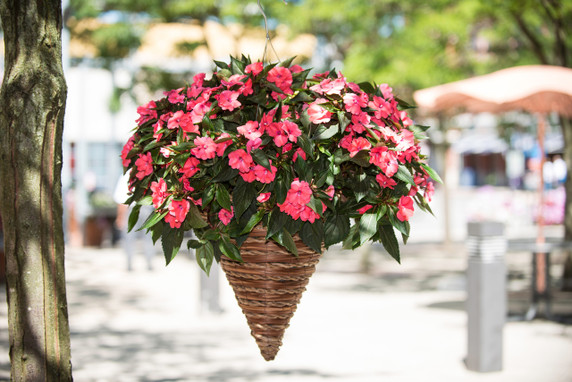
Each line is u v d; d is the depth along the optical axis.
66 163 22.17
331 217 2.44
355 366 6.97
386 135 2.43
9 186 2.42
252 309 2.49
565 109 9.30
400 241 21.84
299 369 6.89
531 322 9.36
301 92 2.46
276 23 16.34
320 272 14.82
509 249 8.92
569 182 11.92
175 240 2.46
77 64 21.77
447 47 14.17
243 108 2.43
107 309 10.45
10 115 2.41
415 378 6.53
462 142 41.00
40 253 2.42
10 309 2.45
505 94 8.52
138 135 2.62
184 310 10.37
